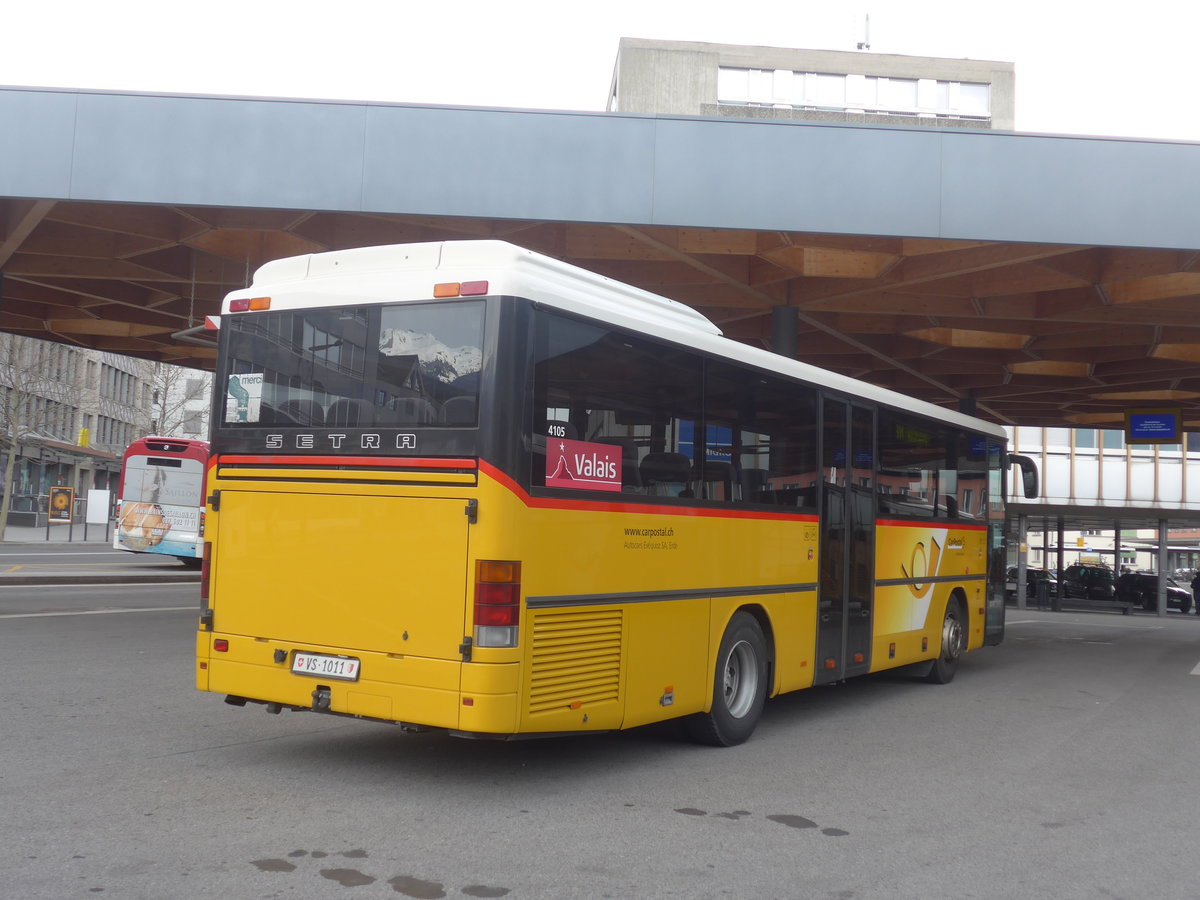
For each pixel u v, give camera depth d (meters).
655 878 5.22
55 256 18.45
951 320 21.25
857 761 8.22
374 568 6.66
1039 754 8.78
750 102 58.53
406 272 6.96
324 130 14.03
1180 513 45.88
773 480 9.06
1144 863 5.79
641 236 15.68
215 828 5.73
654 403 7.59
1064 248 15.42
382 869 5.17
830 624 10.00
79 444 60.59
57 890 4.70
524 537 6.42
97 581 24.36
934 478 12.62
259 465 7.16
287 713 9.12
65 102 13.90
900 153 14.32
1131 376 27.16
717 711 8.32
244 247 17.31
